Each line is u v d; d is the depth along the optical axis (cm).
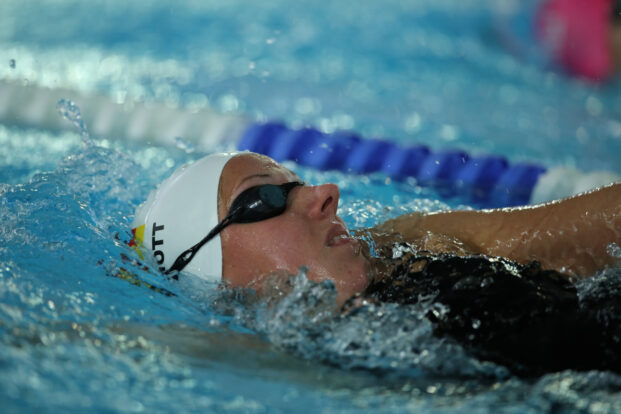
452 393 434
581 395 426
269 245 561
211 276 579
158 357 457
